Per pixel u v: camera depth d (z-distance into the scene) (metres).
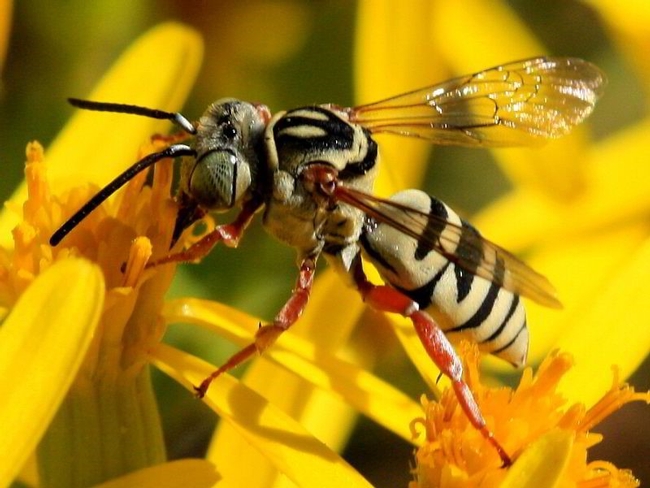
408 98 0.09
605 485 0.08
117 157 0.09
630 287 0.09
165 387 0.09
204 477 0.08
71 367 0.07
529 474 0.07
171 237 0.08
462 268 0.08
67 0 0.09
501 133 0.09
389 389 0.08
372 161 0.08
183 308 0.08
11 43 0.09
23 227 0.08
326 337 0.08
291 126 0.08
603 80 0.09
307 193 0.08
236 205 0.08
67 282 0.07
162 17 0.09
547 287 0.08
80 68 0.09
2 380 0.07
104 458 0.08
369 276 0.08
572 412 0.08
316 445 0.08
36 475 0.08
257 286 0.09
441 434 0.08
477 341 0.08
